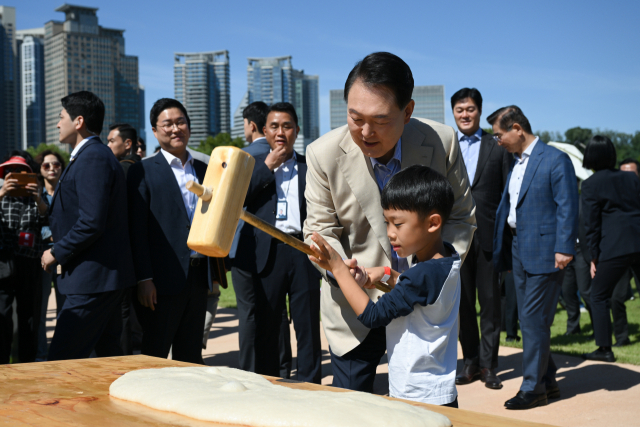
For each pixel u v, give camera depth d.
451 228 2.40
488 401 4.02
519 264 3.99
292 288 4.01
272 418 1.09
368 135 2.04
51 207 3.38
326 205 2.51
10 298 4.48
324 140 2.50
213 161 1.52
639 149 69.31
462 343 4.64
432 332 1.85
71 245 3.14
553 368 4.07
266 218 4.02
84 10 163.12
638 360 5.05
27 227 4.56
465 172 2.51
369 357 2.54
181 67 127.00
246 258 4.08
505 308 6.25
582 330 6.82
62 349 3.17
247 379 1.47
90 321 3.25
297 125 4.22
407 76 2.01
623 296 5.87
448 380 1.87
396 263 2.47
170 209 3.63
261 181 4.02
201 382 1.39
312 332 4.00
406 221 1.87
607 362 5.05
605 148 5.22
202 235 1.46
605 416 3.61
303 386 1.45
